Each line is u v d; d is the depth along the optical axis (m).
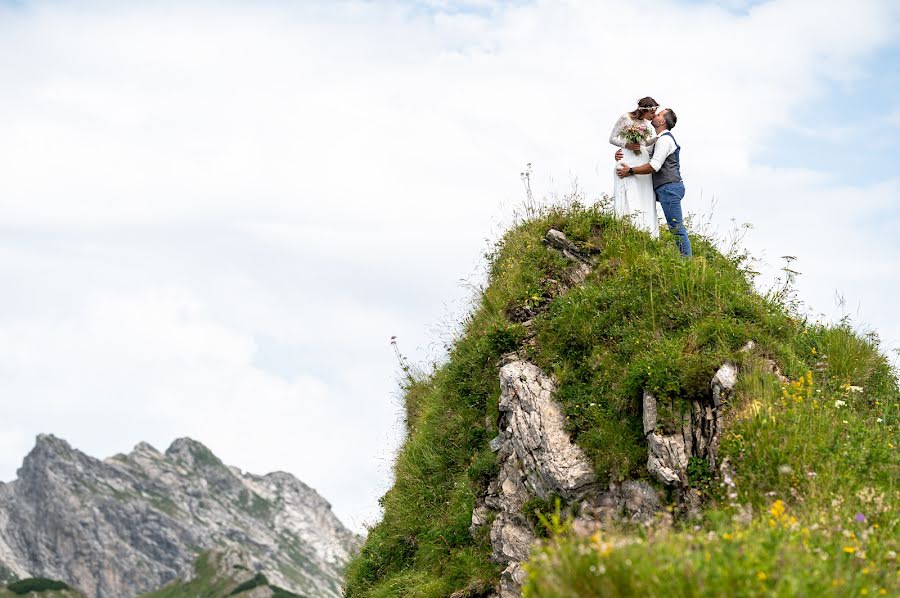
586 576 6.88
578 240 16.08
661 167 16.11
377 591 15.10
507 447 13.73
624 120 16.38
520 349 14.77
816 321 13.98
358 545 17.84
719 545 7.16
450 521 14.31
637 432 11.91
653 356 12.17
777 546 7.12
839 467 9.89
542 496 12.44
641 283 13.95
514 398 13.45
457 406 16.02
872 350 13.46
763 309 13.12
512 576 12.06
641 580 6.63
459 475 15.12
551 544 7.68
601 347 13.26
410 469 16.52
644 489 11.35
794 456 10.05
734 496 9.37
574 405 12.69
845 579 6.86
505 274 16.75
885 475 9.97
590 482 11.90
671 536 7.53
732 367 11.59
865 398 12.46
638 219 15.95
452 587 13.16
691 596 6.41
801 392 11.29
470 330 16.80
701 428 11.21
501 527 12.78
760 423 10.52
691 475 10.81
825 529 8.20
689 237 16.52
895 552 7.87
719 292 13.25
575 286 15.13
